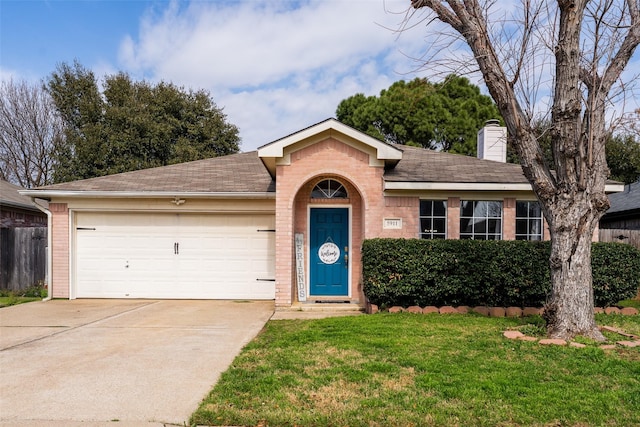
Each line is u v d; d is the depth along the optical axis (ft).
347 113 95.66
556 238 21.95
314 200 36.11
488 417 12.70
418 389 14.83
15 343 21.81
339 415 12.92
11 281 42.32
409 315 28.37
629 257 30.12
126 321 27.73
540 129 28.30
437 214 34.40
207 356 19.31
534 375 16.07
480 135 47.34
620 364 17.34
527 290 29.09
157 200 37.86
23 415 13.08
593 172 21.68
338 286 36.11
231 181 40.01
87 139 85.15
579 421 12.51
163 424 12.58
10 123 91.66
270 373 16.69
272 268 38.22
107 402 14.07
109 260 38.17
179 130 95.91
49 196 37.37
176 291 38.17
